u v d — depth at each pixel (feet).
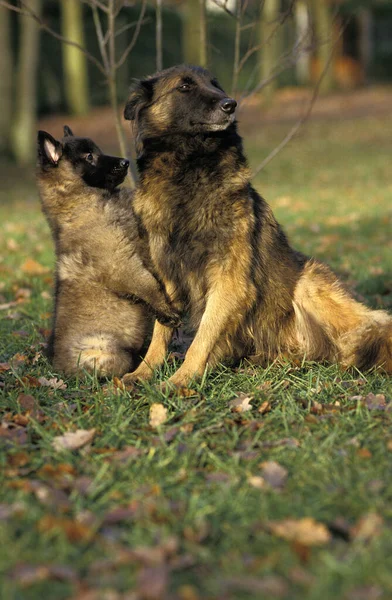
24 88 89.61
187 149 19.15
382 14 152.25
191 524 11.64
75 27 114.11
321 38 29.19
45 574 10.25
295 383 18.57
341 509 12.05
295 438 14.90
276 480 13.05
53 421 16.05
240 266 18.99
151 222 19.60
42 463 13.97
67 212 22.18
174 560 10.59
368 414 15.78
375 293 28.12
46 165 22.63
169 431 15.30
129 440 14.94
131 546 11.08
